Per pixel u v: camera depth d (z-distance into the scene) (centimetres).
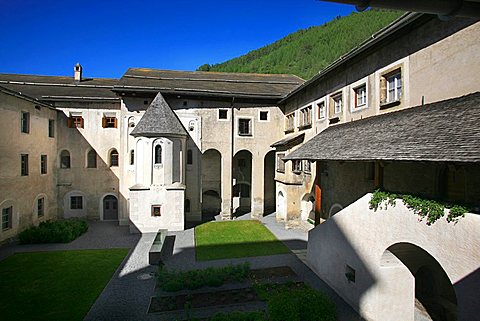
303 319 863
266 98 2466
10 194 1794
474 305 588
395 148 859
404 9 406
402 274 901
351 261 1032
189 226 2231
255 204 2550
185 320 953
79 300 1084
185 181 2347
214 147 2442
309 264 1396
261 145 2538
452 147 686
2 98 1706
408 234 771
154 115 2109
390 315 903
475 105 816
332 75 1745
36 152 2064
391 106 1265
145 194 2061
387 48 1284
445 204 658
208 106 2434
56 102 2341
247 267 1322
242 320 873
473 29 902
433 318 1004
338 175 1608
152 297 1110
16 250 1667
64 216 2373
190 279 1201
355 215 1012
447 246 650
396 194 820
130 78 2520
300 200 2131
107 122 2422
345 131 1400
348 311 1002
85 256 1565
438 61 1027
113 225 2275
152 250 1470
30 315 980
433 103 1038
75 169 2377
